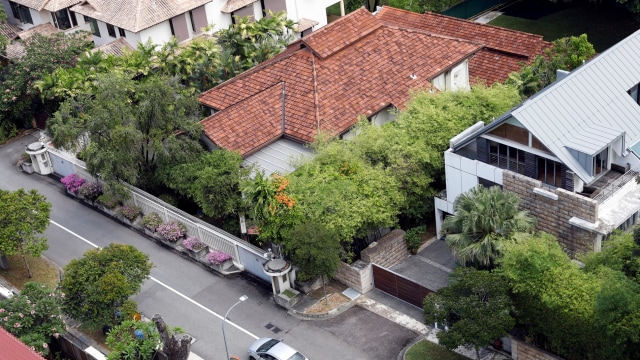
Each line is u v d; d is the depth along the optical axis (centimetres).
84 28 8138
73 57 7056
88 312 4559
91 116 5506
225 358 4584
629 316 3731
